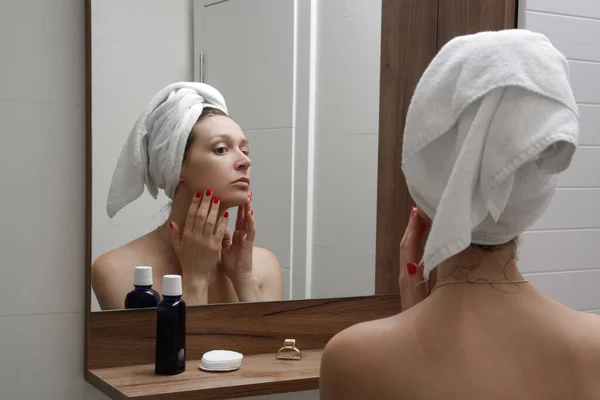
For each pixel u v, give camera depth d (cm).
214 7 130
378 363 71
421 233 96
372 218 152
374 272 152
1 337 114
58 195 117
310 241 143
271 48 138
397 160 156
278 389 115
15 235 114
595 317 73
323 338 144
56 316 118
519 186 70
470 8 153
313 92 143
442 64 71
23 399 116
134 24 122
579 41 155
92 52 118
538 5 149
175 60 127
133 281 123
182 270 128
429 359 69
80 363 120
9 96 113
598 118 158
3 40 112
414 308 74
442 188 71
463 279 73
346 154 148
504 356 68
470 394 66
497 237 72
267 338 137
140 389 108
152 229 125
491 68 67
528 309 71
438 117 70
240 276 134
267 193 138
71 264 119
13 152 114
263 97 137
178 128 127
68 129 118
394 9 154
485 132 66
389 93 154
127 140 122
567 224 156
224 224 132
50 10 116
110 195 121
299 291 142
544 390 67
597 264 161
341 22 147
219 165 131
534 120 66
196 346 129
